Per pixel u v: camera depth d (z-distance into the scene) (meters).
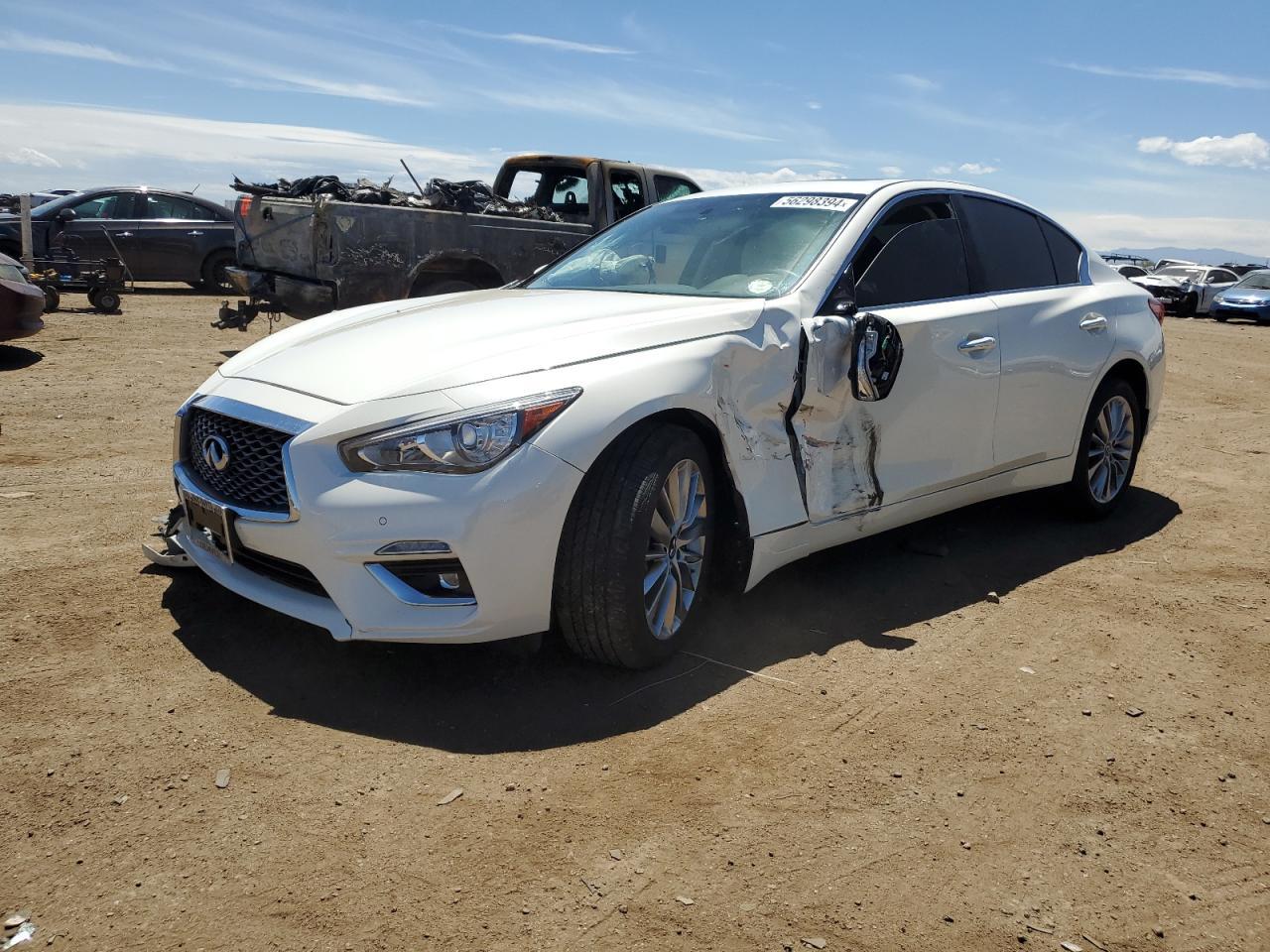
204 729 2.78
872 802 2.55
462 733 2.81
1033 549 4.65
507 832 2.37
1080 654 3.50
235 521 3.05
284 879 2.18
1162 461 6.66
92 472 5.38
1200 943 2.09
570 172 10.27
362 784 2.54
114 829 2.33
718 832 2.40
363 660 3.22
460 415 2.81
